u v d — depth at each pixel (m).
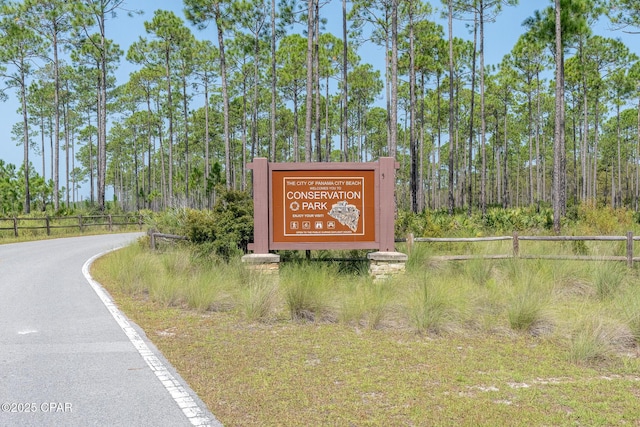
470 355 6.03
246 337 6.80
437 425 4.06
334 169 10.91
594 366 5.64
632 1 23.36
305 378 5.19
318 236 10.90
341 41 41.81
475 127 55.66
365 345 6.44
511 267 10.48
